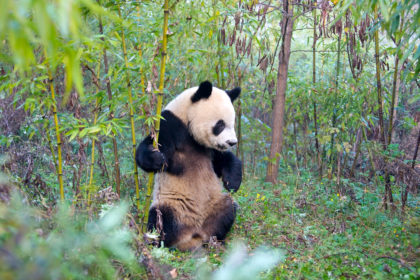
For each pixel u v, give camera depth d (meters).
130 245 3.19
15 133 6.32
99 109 4.61
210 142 4.91
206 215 5.04
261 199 5.79
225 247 4.84
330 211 5.63
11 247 1.99
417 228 4.46
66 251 2.51
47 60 3.30
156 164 4.31
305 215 5.45
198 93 4.84
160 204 4.85
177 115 4.92
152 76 4.58
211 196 5.05
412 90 7.11
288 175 7.21
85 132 3.94
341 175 6.78
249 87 7.66
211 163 5.23
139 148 4.43
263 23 6.43
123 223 3.27
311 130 7.34
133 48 4.90
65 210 2.80
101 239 2.55
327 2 5.93
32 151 5.32
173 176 4.91
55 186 5.07
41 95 3.90
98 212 3.92
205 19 6.12
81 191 4.36
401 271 3.75
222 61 6.61
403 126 6.98
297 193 6.11
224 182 5.28
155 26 4.71
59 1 1.66
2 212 2.10
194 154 5.00
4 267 1.72
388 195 5.64
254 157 7.91
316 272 3.76
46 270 1.88
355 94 6.41
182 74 6.48
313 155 7.75
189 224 4.95
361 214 5.37
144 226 4.59
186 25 5.42
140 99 4.21
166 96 6.64
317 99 6.98
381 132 5.68
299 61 9.72
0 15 1.57
